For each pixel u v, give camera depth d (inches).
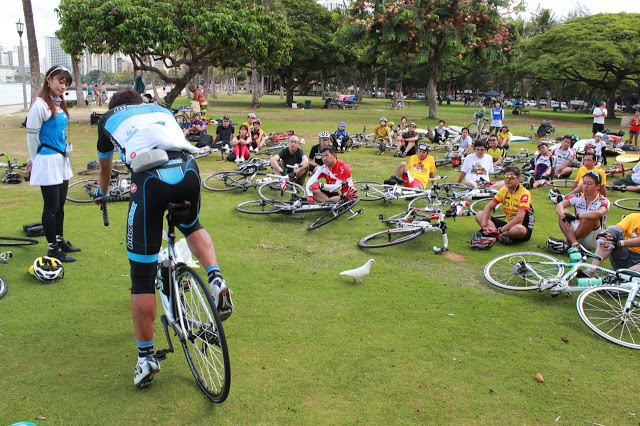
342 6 1153.4
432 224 248.8
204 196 335.3
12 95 2620.6
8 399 115.0
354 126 885.2
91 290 177.8
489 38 1026.1
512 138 606.2
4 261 199.6
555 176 438.0
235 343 144.2
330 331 154.0
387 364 136.3
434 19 955.3
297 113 1210.6
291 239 249.4
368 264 189.3
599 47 1221.7
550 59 1328.7
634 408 120.7
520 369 136.6
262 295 179.0
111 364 131.6
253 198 332.8
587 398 124.3
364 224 281.7
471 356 142.4
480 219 252.8
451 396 123.0
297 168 334.6
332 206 277.1
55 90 192.1
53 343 140.7
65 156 201.5
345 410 116.0
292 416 113.1
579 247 197.3
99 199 137.5
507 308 175.9
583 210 233.6
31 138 189.3
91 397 117.5
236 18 727.7
